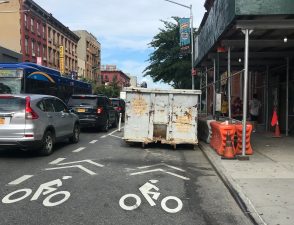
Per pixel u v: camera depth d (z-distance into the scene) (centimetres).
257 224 594
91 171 984
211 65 2234
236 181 846
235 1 1081
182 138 1436
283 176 901
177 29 4244
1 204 693
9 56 4394
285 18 1140
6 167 1027
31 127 1145
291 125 1881
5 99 1163
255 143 1509
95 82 9169
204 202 722
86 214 642
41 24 5841
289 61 1888
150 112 1454
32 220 609
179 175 958
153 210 668
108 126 2267
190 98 1444
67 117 1441
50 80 2216
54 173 952
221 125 1216
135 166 1069
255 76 2542
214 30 1452
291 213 636
